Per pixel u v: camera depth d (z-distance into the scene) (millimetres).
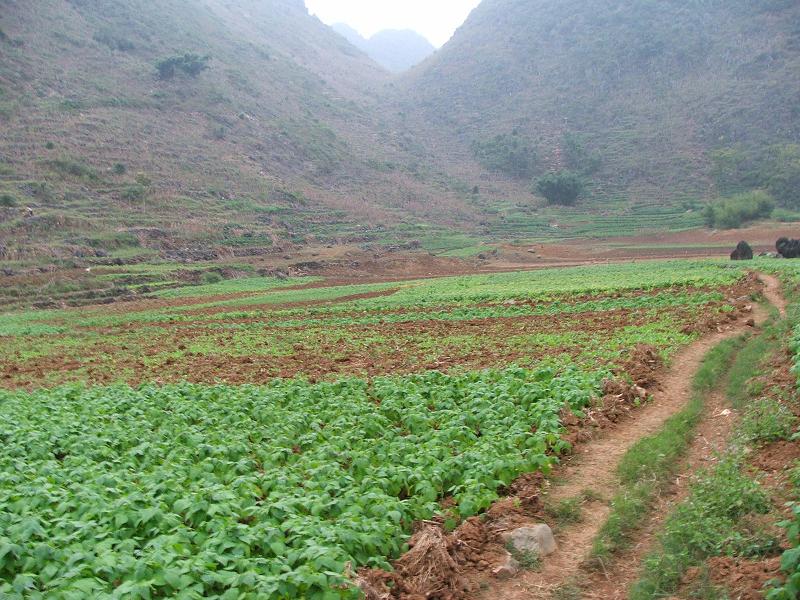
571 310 34906
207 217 90250
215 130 120562
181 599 7129
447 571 8469
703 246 92312
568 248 100062
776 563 7871
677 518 9305
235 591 7289
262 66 168625
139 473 11719
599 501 10570
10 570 7980
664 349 20266
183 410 16594
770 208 104250
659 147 145875
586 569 8711
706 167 134375
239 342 32844
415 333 31500
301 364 25141
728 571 8047
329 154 135875
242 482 10547
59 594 7074
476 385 16703
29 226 70812
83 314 51719
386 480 10641
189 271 69250
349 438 13203
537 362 20641
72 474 11570
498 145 158625
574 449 12656
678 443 12555
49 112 101250
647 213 120875
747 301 29609
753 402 14234
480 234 113438
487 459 11367
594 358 19938
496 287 53312
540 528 9422
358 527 8812
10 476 11289
